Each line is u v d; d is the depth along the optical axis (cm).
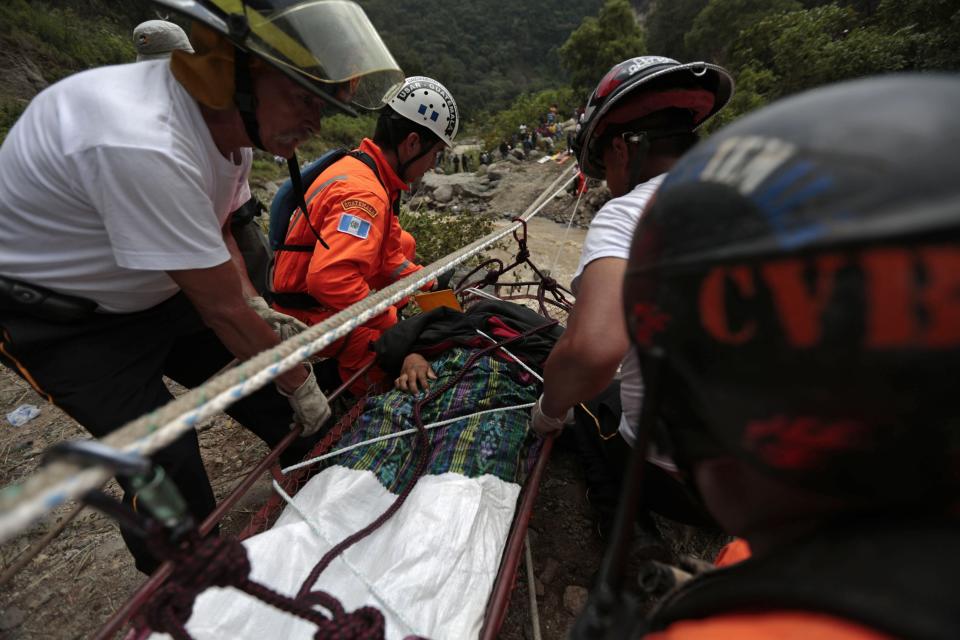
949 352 27
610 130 139
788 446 35
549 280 253
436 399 167
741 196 36
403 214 512
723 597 37
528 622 159
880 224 28
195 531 45
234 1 105
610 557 44
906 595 26
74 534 198
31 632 167
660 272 42
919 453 30
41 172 115
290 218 225
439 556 114
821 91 39
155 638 89
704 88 140
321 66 118
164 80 118
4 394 277
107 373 143
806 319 31
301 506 129
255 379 69
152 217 114
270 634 98
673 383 43
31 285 127
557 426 149
